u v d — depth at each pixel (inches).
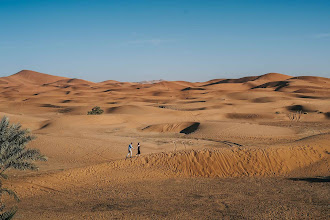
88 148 1176.2
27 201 611.5
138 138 1462.8
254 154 898.7
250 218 486.9
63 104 3722.9
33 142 1202.6
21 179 757.3
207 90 6717.5
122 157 1070.4
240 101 3890.3
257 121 2325.3
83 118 2005.4
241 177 812.0
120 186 719.7
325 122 2185.0
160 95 5812.0
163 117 2348.7
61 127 1772.9
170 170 853.2
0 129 593.0
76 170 831.1
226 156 892.0
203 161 876.0
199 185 726.5
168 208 545.6
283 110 2940.5
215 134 1546.5
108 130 1785.2
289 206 545.6
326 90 5428.2
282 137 1449.3
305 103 3174.2
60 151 1118.4
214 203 573.3
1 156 585.0
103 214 514.6
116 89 7249.0
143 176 806.5
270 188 687.7
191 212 521.7
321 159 910.4
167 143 1331.2
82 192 673.6
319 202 569.3
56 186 719.1
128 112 2728.8
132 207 555.2
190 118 2377.0
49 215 512.1
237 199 599.8
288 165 874.8
